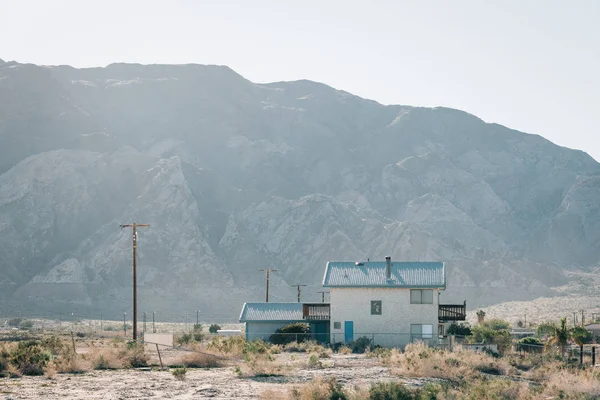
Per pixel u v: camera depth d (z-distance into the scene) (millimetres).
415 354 63219
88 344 81688
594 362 66125
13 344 68688
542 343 88250
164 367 59625
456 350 70438
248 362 56219
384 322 87938
